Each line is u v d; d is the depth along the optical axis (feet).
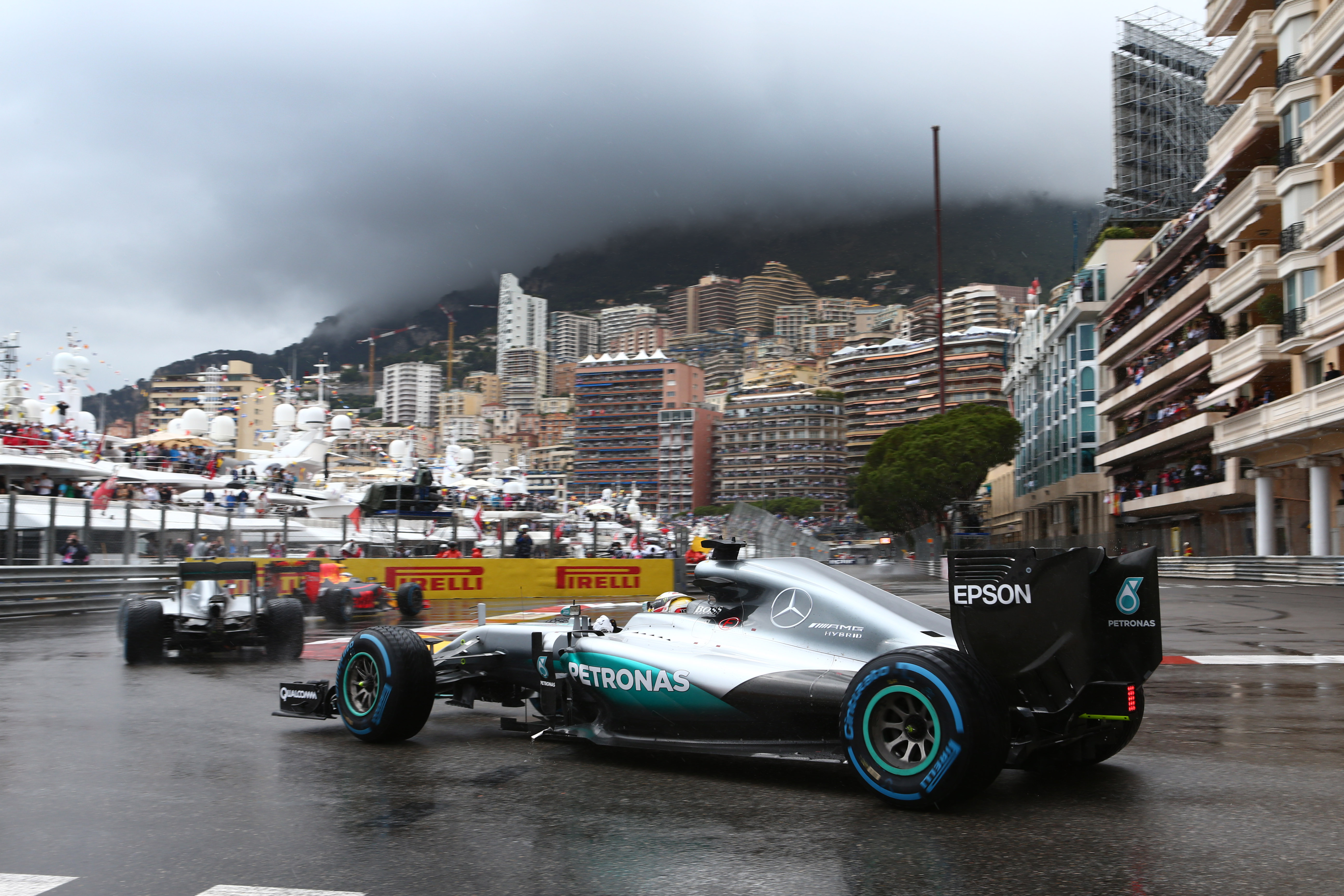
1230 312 122.42
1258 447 108.06
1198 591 85.40
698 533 144.87
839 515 620.08
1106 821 14.62
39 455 96.48
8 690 29.01
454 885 12.10
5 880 12.31
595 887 11.97
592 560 81.46
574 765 18.60
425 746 20.56
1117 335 189.26
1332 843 13.57
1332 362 95.66
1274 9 115.96
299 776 17.81
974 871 12.45
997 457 214.48
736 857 13.04
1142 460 176.04
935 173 132.77
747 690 16.94
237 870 12.69
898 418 631.56
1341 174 96.12
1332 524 101.65
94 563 69.15
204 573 36.76
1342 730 22.18
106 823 14.85
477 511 123.95
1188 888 11.81
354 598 57.72
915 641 16.81
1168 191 225.35
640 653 18.54
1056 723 16.08
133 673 33.24
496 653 22.04
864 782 15.40
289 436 169.37
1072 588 15.42
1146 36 229.25
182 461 122.11
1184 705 25.79
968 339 590.14
